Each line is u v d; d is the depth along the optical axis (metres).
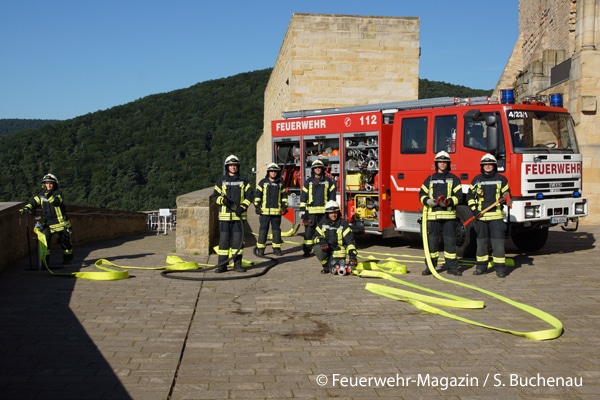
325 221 10.38
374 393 5.00
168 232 28.25
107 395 4.91
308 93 24.28
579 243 14.44
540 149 11.61
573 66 18.39
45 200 11.09
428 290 8.91
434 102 12.68
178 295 8.69
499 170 11.41
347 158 14.20
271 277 10.16
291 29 24.42
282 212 12.73
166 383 5.18
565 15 21.73
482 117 11.62
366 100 24.52
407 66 24.67
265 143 38.56
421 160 12.62
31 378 5.29
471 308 7.88
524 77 22.22
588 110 17.81
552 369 5.55
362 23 24.41
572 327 7.00
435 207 10.30
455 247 10.34
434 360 5.81
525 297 8.59
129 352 6.03
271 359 5.85
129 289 9.11
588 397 4.91
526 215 11.31
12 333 6.68
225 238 10.55
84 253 13.77
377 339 6.51
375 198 13.70
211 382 5.23
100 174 73.50
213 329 6.90
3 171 73.25
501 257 10.10
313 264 11.61
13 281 9.69
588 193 18.17
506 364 5.70
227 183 10.54
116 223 22.34
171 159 79.75
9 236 11.26
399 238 15.90
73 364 5.66
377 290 8.88
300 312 7.70
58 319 7.29
